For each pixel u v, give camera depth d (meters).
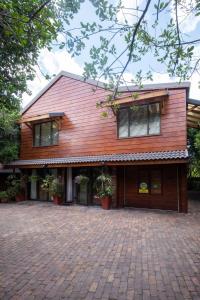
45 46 4.35
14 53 6.70
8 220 9.14
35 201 14.52
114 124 12.15
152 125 11.17
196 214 9.88
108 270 4.41
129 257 5.04
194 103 11.15
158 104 11.07
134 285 3.83
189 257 4.99
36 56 6.77
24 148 15.86
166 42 3.70
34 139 15.51
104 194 11.38
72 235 6.90
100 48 3.73
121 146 11.84
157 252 5.32
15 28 3.70
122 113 12.03
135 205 11.53
